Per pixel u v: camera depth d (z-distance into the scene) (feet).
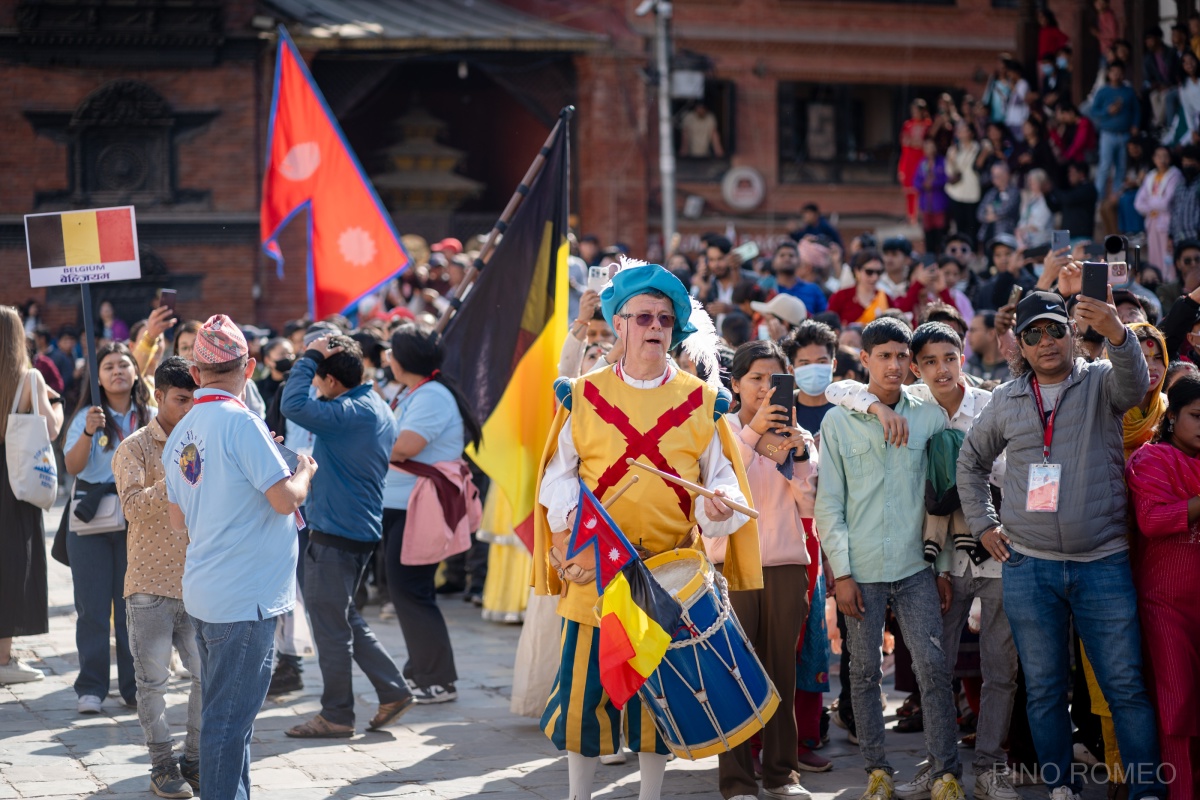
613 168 79.77
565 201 24.75
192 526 15.88
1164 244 42.42
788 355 22.99
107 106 71.87
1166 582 16.83
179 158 72.84
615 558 15.05
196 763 18.54
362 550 21.54
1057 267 20.74
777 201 83.20
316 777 19.17
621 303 15.90
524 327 24.47
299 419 20.76
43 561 24.59
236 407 16.02
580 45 77.30
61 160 72.13
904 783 18.43
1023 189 48.80
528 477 24.09
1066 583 16.92
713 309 35.35
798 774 18.81
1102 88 49.93
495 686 24.90
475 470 35.27
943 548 18.83
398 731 21.80
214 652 15.67
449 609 33.19
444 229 82.53
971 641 20.39
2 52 71.20
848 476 18.24
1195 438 16.74
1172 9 55.83
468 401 24.66
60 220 21.97
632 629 14.71
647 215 80.59
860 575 18.07
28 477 23.61
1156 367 18.51
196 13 71.87
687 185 82.02
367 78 76.54
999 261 33.88
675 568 15.61
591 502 15.42
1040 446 17.03
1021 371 17.84
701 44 81.71
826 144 84.23
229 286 73.20
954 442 18.34
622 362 16.12
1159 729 16.94
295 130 36.86
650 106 80.38
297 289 74.43
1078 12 63.21
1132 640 16.76
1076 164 46.98
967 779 19.16
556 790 18.61
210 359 16.10
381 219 36.35
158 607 18.38
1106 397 16.93
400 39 73.46
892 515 18.03
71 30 71.05
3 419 23.91
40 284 21.97
